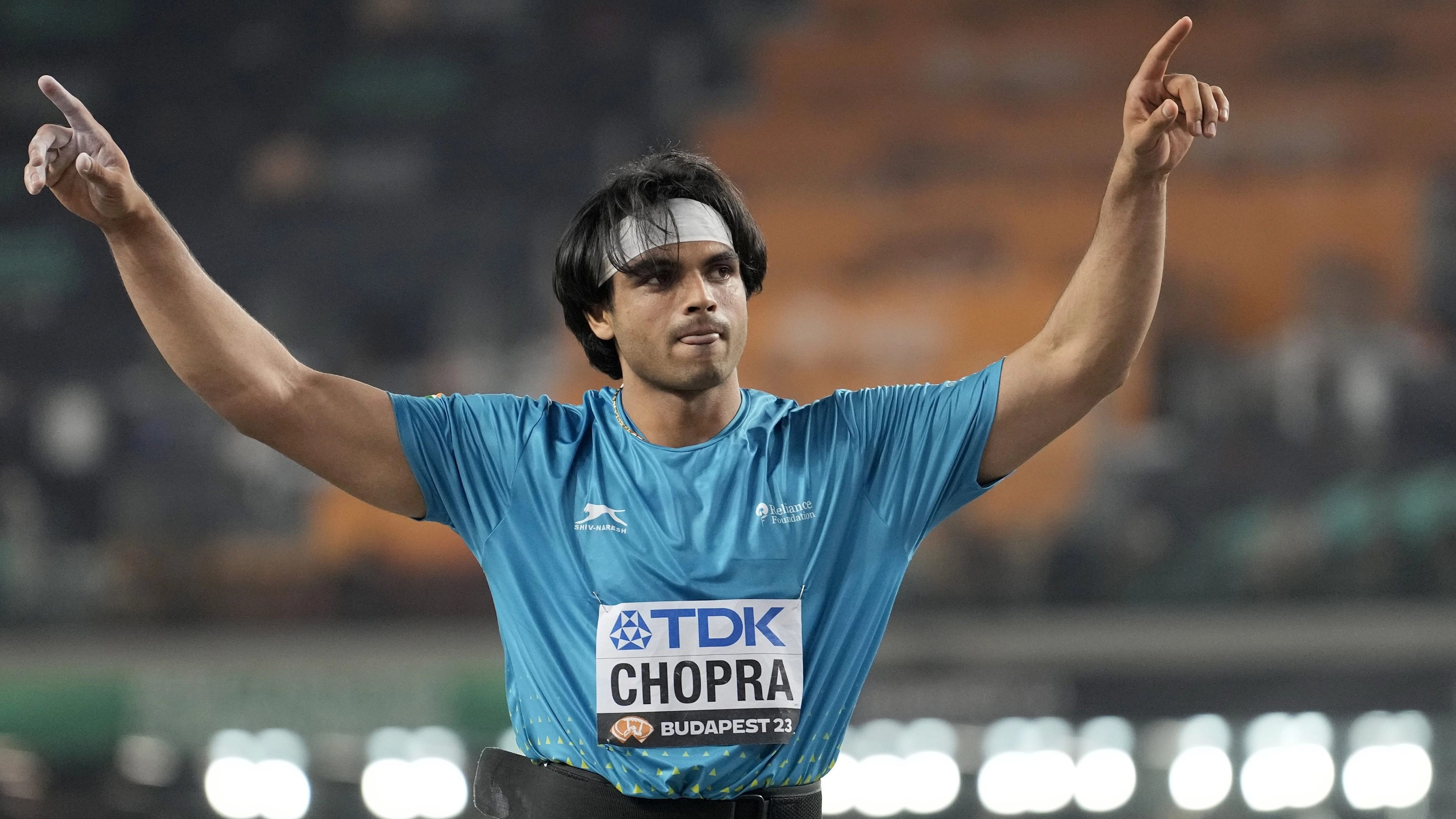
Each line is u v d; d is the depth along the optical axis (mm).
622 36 63938
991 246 58219
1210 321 54125
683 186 8320
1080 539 46312
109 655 44281
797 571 8000
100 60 65000
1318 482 47531
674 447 8320
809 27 63281
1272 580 45219
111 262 57375
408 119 63406
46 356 55344
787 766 7930
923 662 42844
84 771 41969
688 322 7980
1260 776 41281
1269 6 59844
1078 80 60906
